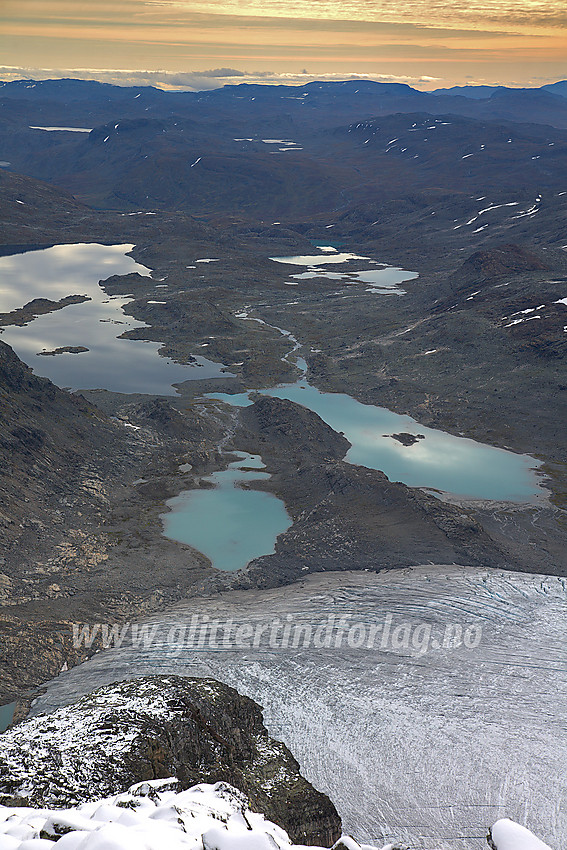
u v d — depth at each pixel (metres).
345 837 26.77
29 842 21.73
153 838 22.48
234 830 24.09
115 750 48.06
